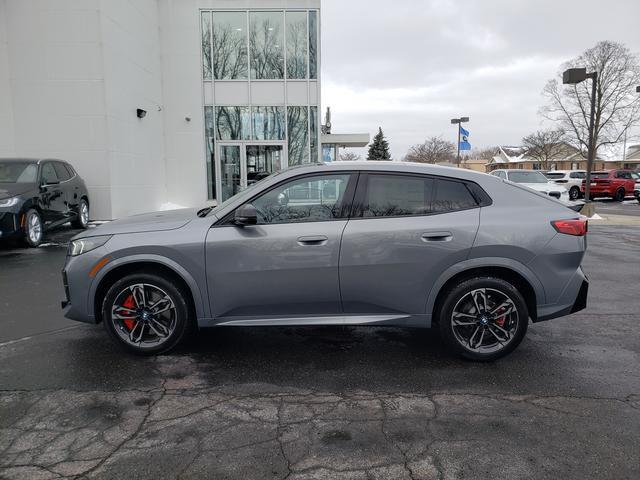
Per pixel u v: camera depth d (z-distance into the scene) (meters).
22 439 2.73
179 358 3.94
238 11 17.47
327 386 3.45
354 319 3.84
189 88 17.56
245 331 4.65
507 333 3.83
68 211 10.78
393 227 3.75
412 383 3.51
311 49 17.73
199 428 2.87
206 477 2.40
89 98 12.82
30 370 3.68
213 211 4.06
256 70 17.75
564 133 43.19
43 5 12.53
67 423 2.90
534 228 3.76
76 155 12.94
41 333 4.54
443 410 3.10
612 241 11.27
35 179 9.55
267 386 3.45
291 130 18.00
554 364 3.85
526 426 2.90
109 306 3.86
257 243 3.74
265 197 3.86
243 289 3.78
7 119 12.82
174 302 3.85
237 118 17.88
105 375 3.60
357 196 3.84
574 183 29.08
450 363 3.88
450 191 3.88
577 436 2.79
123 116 13.96
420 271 3.75
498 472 2.45
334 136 23.08
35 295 5.91
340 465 2.51
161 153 17.34
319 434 2.81
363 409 3.11
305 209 3.84
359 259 3.74
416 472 2.45
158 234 3.81
